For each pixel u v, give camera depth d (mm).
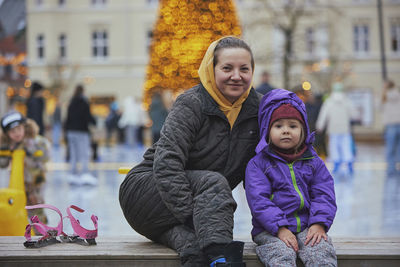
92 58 39188
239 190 10445
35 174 4730
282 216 3055
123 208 3287
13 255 3039
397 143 13156
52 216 7562
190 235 3021
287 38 28531
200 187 2979
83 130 11664
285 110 3162
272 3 32750
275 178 3154
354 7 37719
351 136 13555
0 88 38750
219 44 3221
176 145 3064
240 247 2779
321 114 13609
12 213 4117
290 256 2904
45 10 38656
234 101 3244
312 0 34594
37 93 11031
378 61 37781
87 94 39000
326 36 36094
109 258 3043
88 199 9305
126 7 38938
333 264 2898
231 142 3225
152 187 3158
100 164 16438
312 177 3213
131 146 25594
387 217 7441
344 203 8758
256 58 28969
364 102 37812
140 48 39000
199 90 3256
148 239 3525
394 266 3068
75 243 3395
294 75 28812
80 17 39125
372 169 14633
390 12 37969
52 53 38688
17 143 4715
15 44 39500
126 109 25422
